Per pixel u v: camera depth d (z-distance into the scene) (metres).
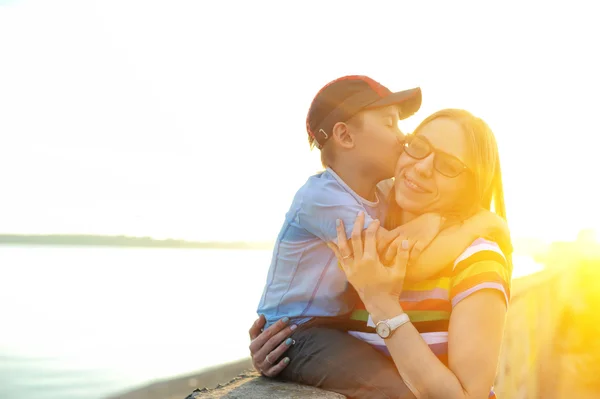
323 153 2.36
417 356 1.89
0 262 83.69
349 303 2.30
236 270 70.62
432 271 2.01
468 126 2.10
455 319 1.92
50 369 19.67
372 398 2.02
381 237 2.06
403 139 2.25
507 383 4.78
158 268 73.31
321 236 2.19
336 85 2.28
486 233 2.07
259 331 2.43
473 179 2.10
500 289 1.91
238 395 2.09
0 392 16.62
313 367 2.17
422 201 2.13
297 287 2.29
